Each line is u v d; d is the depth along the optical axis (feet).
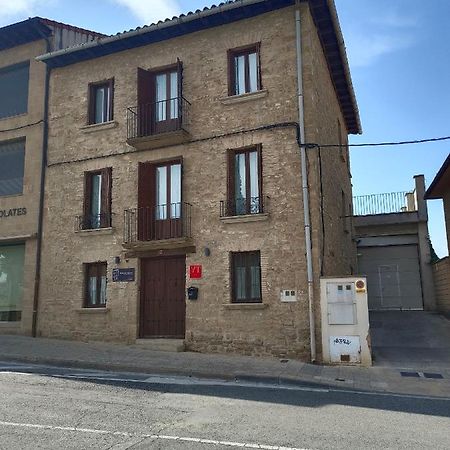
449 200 61.21
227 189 40.86
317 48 44.27
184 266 42.57
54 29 52.29
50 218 48.16
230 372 30.96
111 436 17.13
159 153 44.16
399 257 72.54
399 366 34.76
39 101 51.37
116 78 47.67
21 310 48.78
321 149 42.22
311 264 37.04
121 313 43.16
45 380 27.99
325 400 24.31
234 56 43.75
